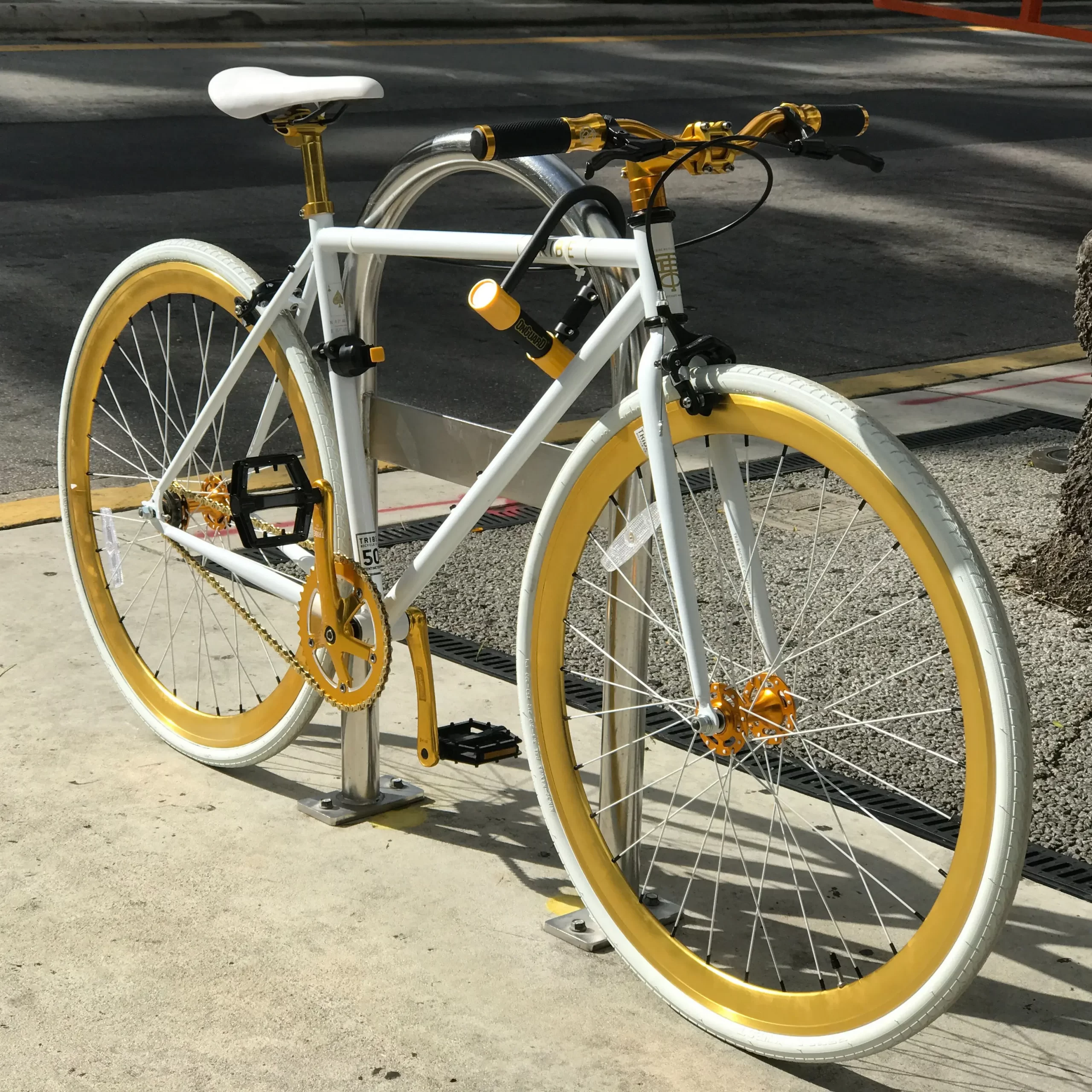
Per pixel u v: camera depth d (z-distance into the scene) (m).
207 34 16.36
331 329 2.61
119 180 9.34
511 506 4.77
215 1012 2.23
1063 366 6.66
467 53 16.39
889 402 5.97
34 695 3.29
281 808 2.86
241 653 3.53
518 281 2.18
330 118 2.58
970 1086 2.11
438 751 2.57
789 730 2.15
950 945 1.91
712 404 2.10
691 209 9.84
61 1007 2.23
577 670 3.53
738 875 2.67
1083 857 2.77
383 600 2.57
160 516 3.11
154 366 5.93
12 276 7.15
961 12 4.77
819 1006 2.08
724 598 3.46
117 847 2.69
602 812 2.44
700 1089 2.10
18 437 5.18
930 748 3.17
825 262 8.66
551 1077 2.12
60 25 15.61
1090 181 11.84
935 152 12.69
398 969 2.36
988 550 4.38
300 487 2.62
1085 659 3.67
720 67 16.73
